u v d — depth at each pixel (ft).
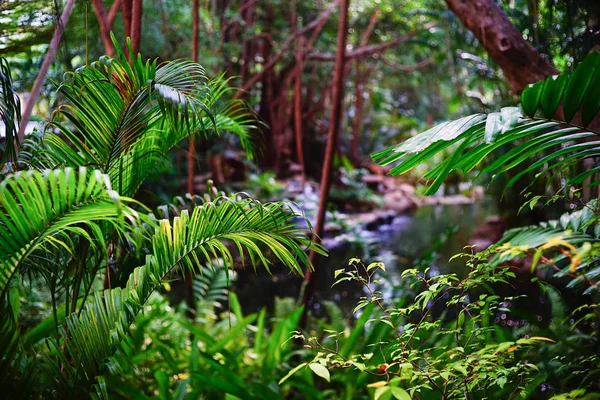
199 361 9.63
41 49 8.52
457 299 5.08
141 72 5.56
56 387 5.50
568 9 8.37
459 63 19.58
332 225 24.77
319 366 4.40
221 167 25.90
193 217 5.53
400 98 47.21
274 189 27.55
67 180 3.86
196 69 5.86
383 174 39.29
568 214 6.16
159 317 10.74
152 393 8.97
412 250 21.74
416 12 21.27
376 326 8.80
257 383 8.25
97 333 5.62
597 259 5.03
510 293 10.98
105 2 12.01
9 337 5.31
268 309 16.03
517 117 4.23
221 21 23.85
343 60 10.98
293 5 24.77
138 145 6.40
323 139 36.37
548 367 6.84
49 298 11.61
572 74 4.23
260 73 24.95
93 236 6.13
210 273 13.41
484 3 8.61
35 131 6.44
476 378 4.59
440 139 4.56
